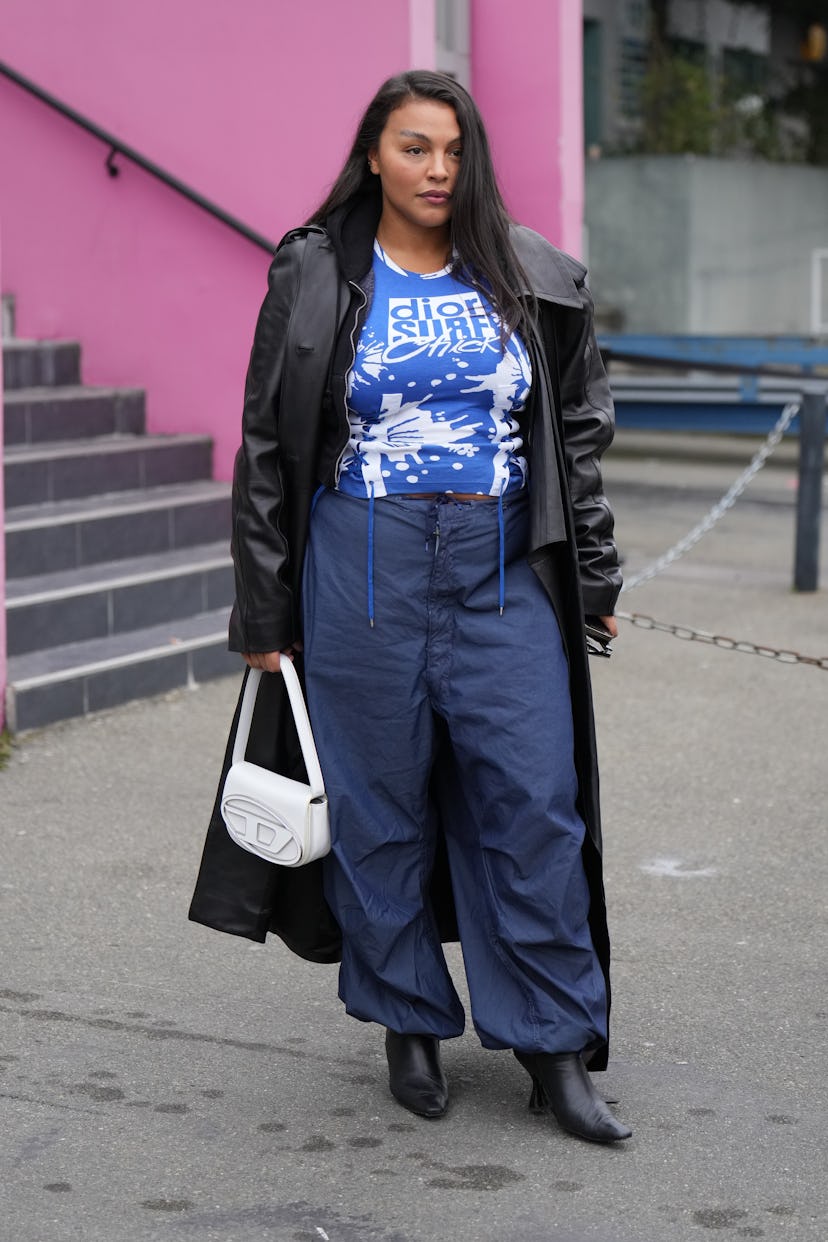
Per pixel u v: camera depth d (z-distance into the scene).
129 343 8.81
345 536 3.25
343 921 3.39
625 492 13.35
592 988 3.33
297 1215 3.11
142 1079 3.66
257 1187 3.21
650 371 16.55
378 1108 3.54
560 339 3.33
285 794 3.28
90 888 4.82
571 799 3.30
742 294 19.98
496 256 3.20
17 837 5.21
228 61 8.41
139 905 4.70
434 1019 3.46
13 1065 3.71
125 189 8.75
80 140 8.81
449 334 3.18
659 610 8.82
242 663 7.23
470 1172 3.26
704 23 23.05
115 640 6.96
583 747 3.34
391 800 3.33
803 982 4.23
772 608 8.91
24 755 6.00
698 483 13.89
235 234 8.49
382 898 3.37
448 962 4.30
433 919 3.49
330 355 3.20
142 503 7.77
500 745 3.25
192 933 4.51
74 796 5.61
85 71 8.75
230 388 8.60
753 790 5.85
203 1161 3.30
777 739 6.48
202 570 7.46
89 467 7.86
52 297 8.98
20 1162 3.29
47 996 4.08
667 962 4.36
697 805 5.68
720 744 6.41
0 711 6.17
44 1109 3.51
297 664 3.42
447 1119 3.49
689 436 17.34
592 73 21.52
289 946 3.58
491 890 3.34
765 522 11.95
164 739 6.25
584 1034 3.33
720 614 8.74
